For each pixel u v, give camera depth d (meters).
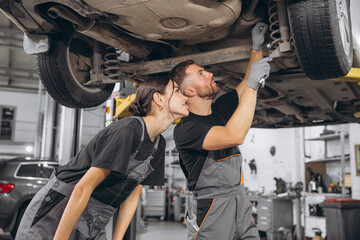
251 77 1.46
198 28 1.97
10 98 17.23
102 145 1.14
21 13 1.99
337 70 1.85
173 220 10.66
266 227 5.86
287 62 2.11
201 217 1.59
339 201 4.70
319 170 6.33
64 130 5.62
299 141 6.48
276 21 1.86
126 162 1.13
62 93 2.48
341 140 5.54
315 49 1.74
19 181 4.96
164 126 1.29
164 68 2.33
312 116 3.82
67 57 2.38
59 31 2.26
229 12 1.83
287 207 5.95
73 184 1.21
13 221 4.82
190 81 1.63
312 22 1.66
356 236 4.68
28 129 17.25
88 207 1.22
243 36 2.18
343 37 1.82
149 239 6.68
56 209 1.19
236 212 1.61
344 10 1.90
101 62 2.50
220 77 2.56
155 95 1.26
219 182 1.59
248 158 8.16
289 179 6.74
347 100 3.26
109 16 1.86
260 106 3.43
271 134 7.41
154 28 1.98
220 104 1.84
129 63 2.45
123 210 1.45
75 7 1.75
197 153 1.62
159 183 1.43
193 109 1.69
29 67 15.46
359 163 5.46
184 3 1.74
